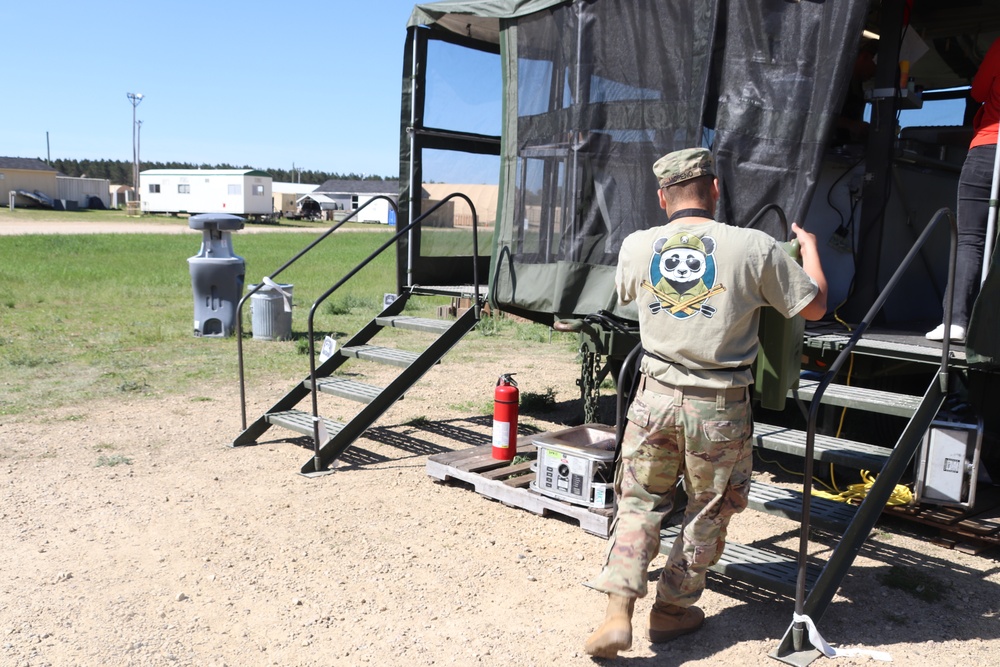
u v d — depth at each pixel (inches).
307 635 134.0
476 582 155.0
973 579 160.7
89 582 151.3
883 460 152.5
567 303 211.2
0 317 484.1
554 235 217.5
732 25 180.7
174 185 2368.4
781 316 128.9
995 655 131.4
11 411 273.0
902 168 219.9
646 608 146.5
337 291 686.5
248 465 224.7
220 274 423.5
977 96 177.5
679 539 128.8
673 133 191.0
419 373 233.6
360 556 165.5
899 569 162.7
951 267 153.3
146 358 369.7
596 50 205.3
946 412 181.2
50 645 128.6
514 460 218.4
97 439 244.4
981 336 157.9
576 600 148.3
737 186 180.1
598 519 177.2
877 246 212.1
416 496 202.4
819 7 168.9
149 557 162.9
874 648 133.0
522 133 226.4
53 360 358.0
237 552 165.9
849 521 145.3
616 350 214.8
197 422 266.5
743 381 119.3
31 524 178.7
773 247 117.3
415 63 271.4
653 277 122.5
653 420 121.7
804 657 128.6
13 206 2637.8
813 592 133.6
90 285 674.2
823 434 193.5
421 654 128.7
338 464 227.6
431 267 287.3
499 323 496.7
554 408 300.7
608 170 204.5
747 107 178.9
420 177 279.6
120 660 124.7
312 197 3048.7
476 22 275.4
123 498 196.1
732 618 142.6
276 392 311.3
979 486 193.3
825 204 216.2
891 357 174.2
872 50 227.3
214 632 134.3
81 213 2620.6
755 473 229.5
